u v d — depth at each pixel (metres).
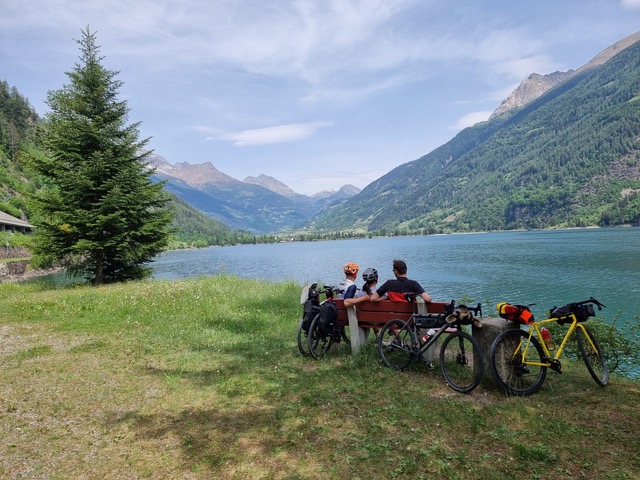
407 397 5.15
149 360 7.23
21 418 4.85
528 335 5.29
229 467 3.67
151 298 13.14
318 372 6.30
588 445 3.80
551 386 5.36
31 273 52.75
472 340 5.33
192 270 70.81
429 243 167.12
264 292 14.60
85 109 21.61
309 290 7.69
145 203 22.28
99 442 4.23
